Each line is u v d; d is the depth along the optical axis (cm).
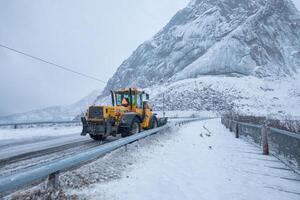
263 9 17475
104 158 698
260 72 12056
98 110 1051
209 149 956
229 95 8781
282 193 479
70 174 529
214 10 19325
